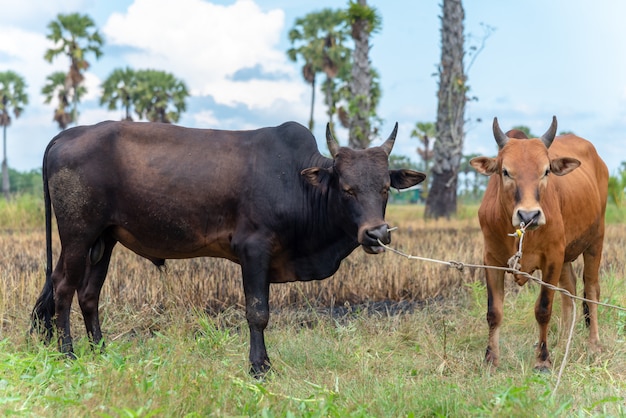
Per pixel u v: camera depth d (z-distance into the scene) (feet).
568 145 20.08
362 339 19.34
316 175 16.34
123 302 22.68
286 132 17.43
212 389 13.42
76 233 17.49
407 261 28.25
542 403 12.85
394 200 158.51
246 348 18.57
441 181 59.93
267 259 16.84
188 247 17.52
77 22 109.09
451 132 59.11
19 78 147.84
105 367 14.35
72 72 110.22
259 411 12.57
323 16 115.65
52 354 15.96
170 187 17.08
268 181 16.93
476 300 21.94
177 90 123.03
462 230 48.49
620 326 19.88
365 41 52.31
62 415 12.07
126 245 18.26
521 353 18.07
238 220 16.99
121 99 120.47
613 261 31.65
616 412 13.32
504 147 16.48
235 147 17.40
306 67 119.44
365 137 52.31
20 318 20.21
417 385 14.61
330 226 16.92
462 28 58.80
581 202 18.57
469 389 14.39
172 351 16.33
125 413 11.57
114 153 17.37
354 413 12.56
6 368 14.19
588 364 17.25
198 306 23.03
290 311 23.09
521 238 15.46
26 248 34.19
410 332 19.83
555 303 20.67
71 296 17.81
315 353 17.79
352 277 26.30
